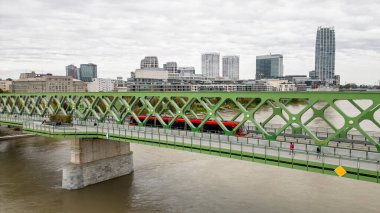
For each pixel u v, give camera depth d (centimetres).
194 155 6731
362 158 2808
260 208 3997
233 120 4206
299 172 5362
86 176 5056
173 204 4269
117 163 5472
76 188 4931
